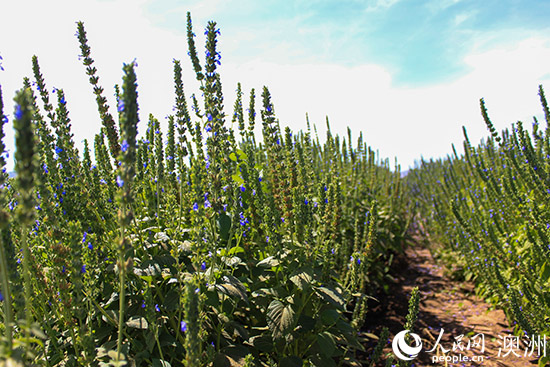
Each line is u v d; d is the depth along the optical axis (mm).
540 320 3844
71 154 2721
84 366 2057
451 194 7961
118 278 2658
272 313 2730
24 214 1359
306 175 4246
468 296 6277
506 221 5480
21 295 1702
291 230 3191
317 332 3203
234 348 2637
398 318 5684
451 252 7668
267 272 3256
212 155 2789
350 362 3250
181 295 2275
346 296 3316
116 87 3141
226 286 2578
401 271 8172
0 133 1455
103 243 2793
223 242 3531
